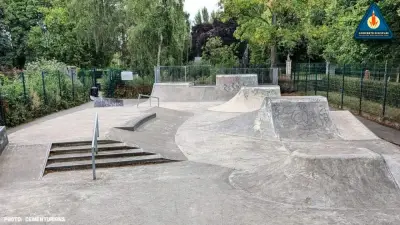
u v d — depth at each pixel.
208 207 4.82
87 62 29.52
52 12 28.28
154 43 22.52
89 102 20.06
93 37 25.00
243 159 7.59
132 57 23.97
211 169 6.82
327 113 10.18
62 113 15.30
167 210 4.73
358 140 9.18
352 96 14.91
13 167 6.63
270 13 21.94
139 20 22.00
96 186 5.78
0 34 29.11
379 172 5.36
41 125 10.29
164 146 8.59
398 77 11.34
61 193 5.43
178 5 22.22
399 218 4.42
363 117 12.97
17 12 30.39
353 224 4.26
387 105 11.75
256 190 5.47
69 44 28.83
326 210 4.67
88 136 8.38
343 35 15.77
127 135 8.70
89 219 4.46
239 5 20.58
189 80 22.78
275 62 23.19
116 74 23.25
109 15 24.75
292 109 10.16
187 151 8.34
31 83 14.49
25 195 5.35
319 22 23.56
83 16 23.92
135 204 4.94
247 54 31.59
